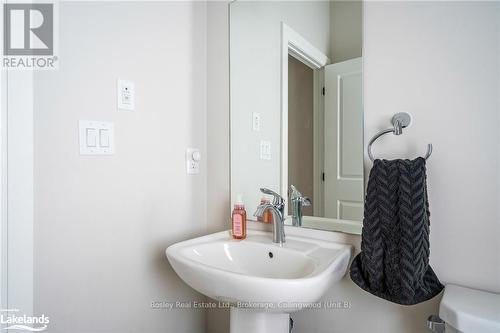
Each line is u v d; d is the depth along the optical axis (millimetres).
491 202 752
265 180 1200
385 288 810
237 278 715
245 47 1257
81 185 910
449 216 807
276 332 898
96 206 949
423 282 772
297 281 676
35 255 817
